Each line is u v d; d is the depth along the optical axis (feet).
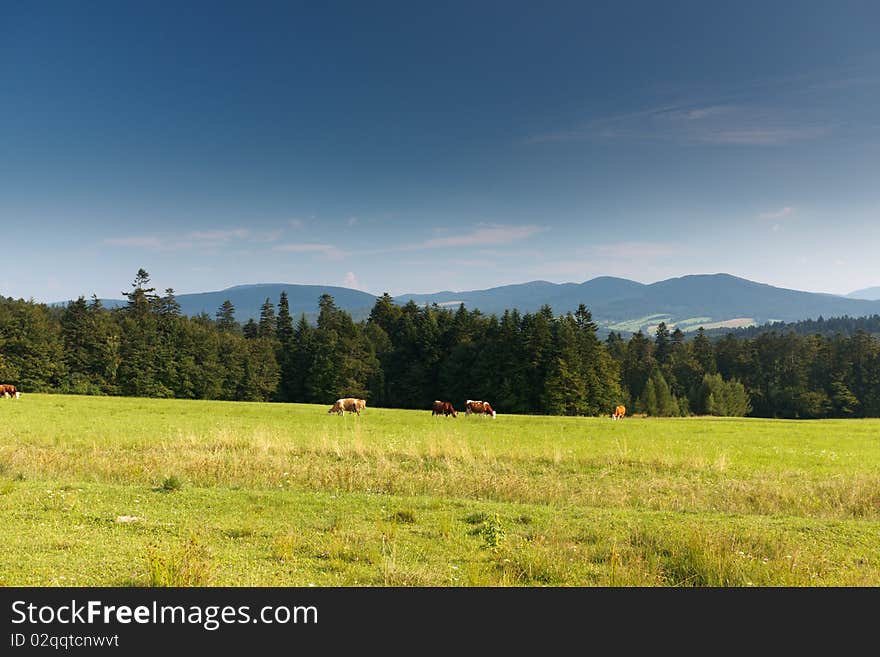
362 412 164.45
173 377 301.22
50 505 40.83
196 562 28.55
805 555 34.81
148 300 372.38
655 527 40.34
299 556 32.53
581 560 33.42
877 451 98.22
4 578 27.14
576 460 74.02
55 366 281.33
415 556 33.27
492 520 39.58
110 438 87.04
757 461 81.56
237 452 74.13
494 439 105.19
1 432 94.84
